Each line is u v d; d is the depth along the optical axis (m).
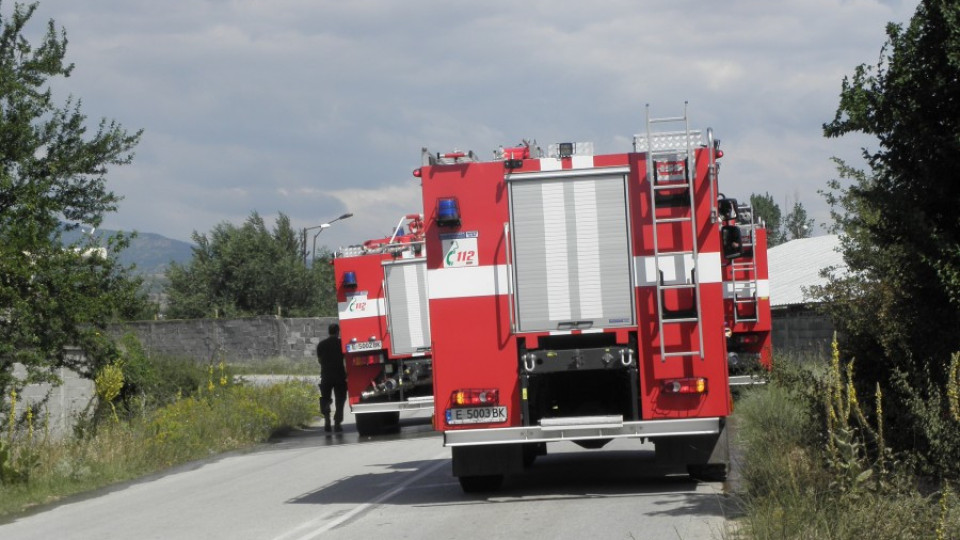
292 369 92.31
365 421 39.88
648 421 20.16
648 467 25.42
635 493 21.05
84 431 32.84
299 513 20.77
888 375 19.52
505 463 21.36
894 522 13.97
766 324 35.84
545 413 22.02
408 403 38.78
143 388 42.41
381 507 21.06
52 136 36.53
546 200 20.81
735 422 30.86
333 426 46.03
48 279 32.91
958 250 16.73
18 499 25.25
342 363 42.97
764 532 14.50
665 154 20.44
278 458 32.84
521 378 20.61
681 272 20.27
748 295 36.06
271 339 101.88
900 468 16.09
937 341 18.08
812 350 46.38
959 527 13.73
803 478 16.92
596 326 20.53
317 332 101.69
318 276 130.12
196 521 20.48
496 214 20.91
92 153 36.78
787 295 57.94
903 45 17.14
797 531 14.29
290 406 46.62
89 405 34.97
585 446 25.52
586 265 20.64
